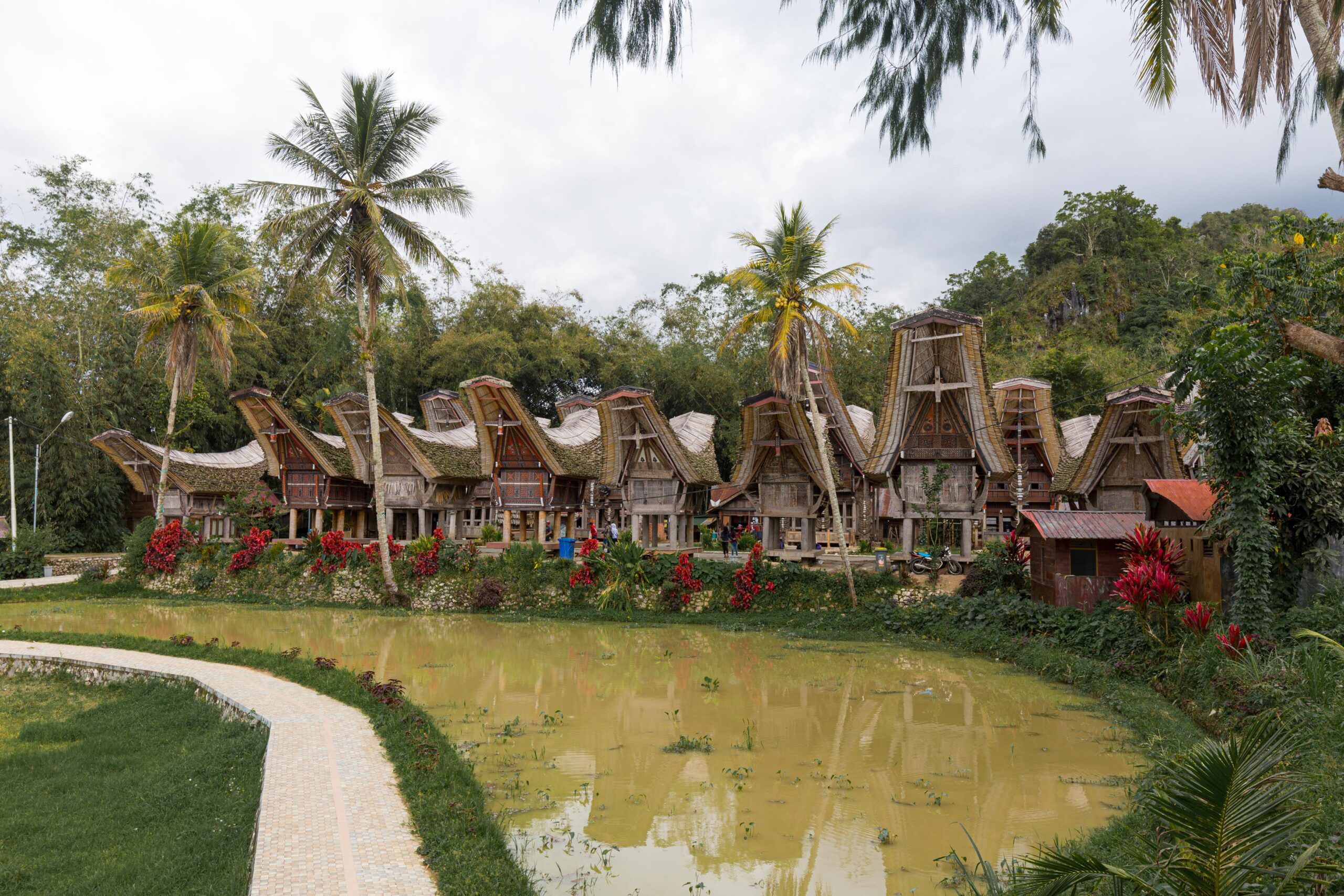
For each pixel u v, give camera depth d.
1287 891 4.16
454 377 42.88
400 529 34.22
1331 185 7.31
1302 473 12.36
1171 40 6.34
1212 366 12.01
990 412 21.44
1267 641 11.30
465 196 23.36
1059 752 10.26
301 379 41.62
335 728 10.27
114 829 7.64
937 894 6.55
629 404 25.66
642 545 24.55
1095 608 16.23
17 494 33.09
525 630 20.00
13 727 11.71
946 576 21.44
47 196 35.84
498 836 6.94
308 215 22.30
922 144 6.80
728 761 10.00
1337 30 6.60
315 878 6.00
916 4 6.49
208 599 25.19
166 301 26.77
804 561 22.88
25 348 32.31
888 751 10.37
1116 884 4.32
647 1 5.89
